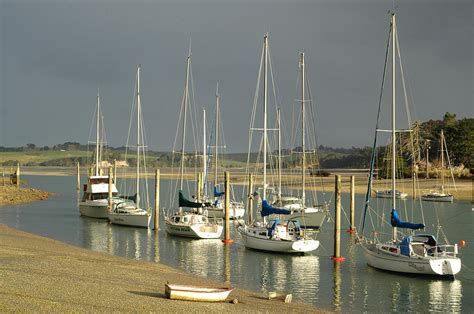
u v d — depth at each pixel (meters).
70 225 55.75
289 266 35.53
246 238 41.28
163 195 104.44
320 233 52.16
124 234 49.22
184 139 56.78
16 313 19.11
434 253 32.41
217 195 65.62
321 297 28.11
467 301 27.86
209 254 39.44
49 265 29.98
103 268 30.75
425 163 126.19
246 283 30.84
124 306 21.42
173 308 21.73
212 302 23.62
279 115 65.38
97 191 63.72
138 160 60.25
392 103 37.19
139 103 61.25
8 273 26.30
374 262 34.44
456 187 103.50
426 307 26.81
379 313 25.62
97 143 77.69
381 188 104.00
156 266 33.62
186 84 57.84
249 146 55.88
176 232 47.44
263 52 47.53
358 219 64.50
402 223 34.28
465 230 54.50
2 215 65.19
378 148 124.44
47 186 132.00
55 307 20.34
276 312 23.14
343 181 119.44
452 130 137.62
